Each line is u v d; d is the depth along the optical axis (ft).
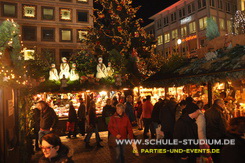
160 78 30.68
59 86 37.50
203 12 102.27
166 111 21.74
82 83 39.09
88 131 27.25
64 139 33.45
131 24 62.80
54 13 118.01
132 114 29.50
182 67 28.55
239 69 17.34
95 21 61.93
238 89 25.30
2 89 13.69
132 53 51.49
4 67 14.65
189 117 12.34
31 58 25.75
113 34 60.23
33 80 28.25
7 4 109.50
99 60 42.65
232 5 109.70
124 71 46.16
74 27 121.08
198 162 16.63
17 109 19.11
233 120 8.70
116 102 28.66
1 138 13.20
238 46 21.52
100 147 27.45
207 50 26.63
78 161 22.02
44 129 22.45
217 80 19.81
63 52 118.32
